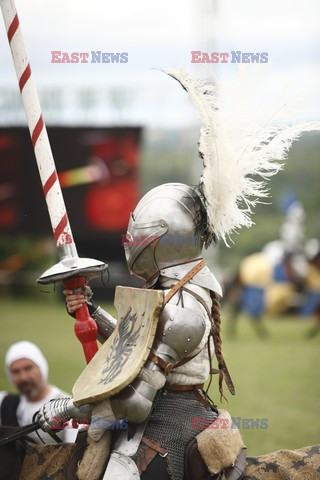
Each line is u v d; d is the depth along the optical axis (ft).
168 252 19.80
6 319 96.53
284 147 20.06
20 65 20.74
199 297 19.61
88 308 21.59
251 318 87.92
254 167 20.01
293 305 98.73
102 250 112.88
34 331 84.53
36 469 20.63
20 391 29.32
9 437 20.35
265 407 49.16
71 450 20.57
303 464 19.86
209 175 19.81
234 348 77.66
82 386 19.62
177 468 19.43
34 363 29.30
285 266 98.07
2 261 128.77
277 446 39.83
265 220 165.68
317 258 98.68
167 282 19.85
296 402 50.62
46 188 20.67
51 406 20.01
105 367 19.52
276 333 89.40
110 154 107.45
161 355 18.71
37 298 125.80
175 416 19.66
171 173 174.81
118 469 18.98
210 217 19.90
